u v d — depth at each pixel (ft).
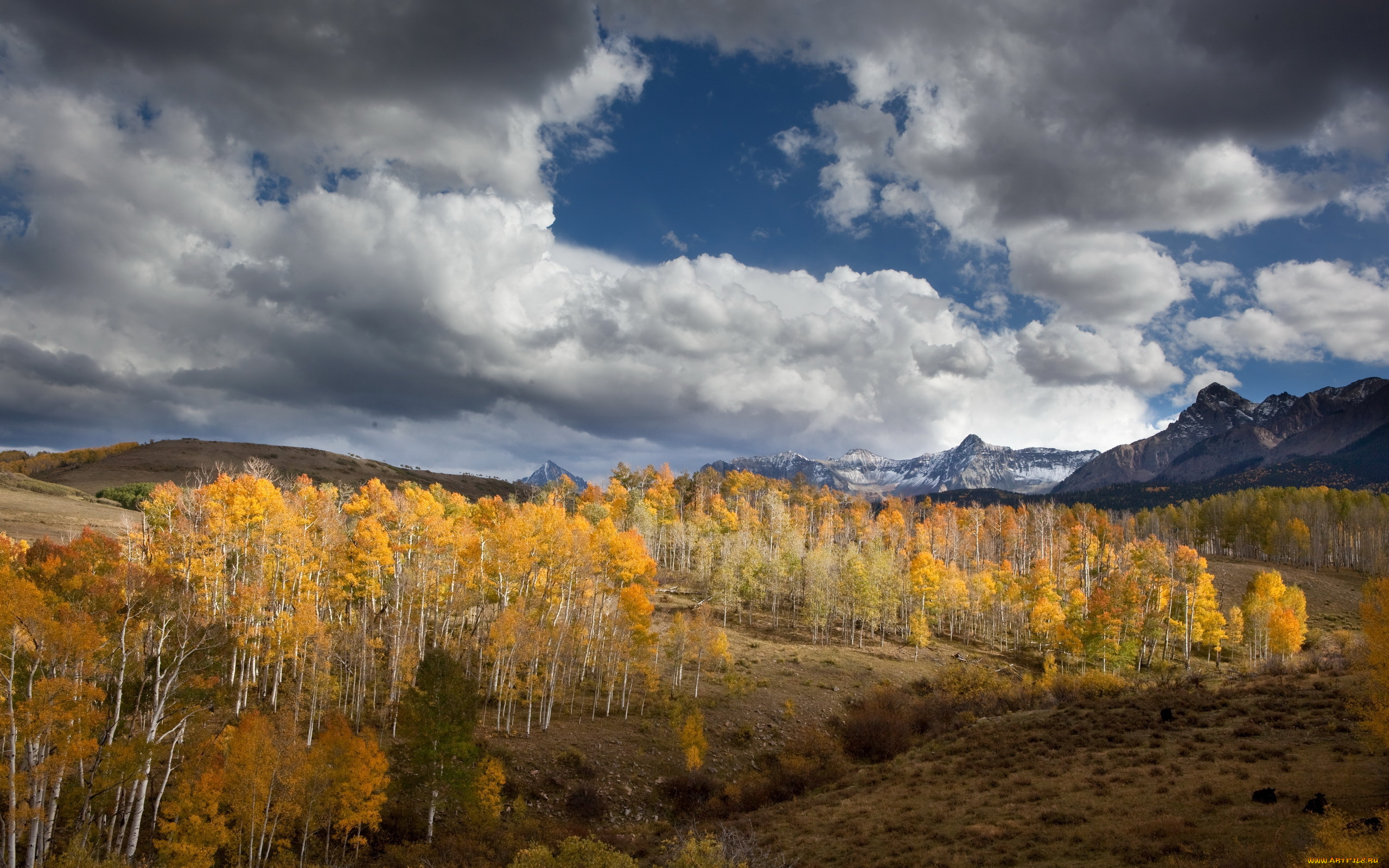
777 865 95.30
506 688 188.14
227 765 114.11
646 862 119.44
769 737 201.36
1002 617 348.59
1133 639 280.72
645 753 183.21
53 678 100.42
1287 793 89.51
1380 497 529.04
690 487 557.74
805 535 460.96
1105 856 79.82
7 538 239.09
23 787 92.53
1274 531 487.61
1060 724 159.94
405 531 242.37
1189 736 130.62
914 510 599.98
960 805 113.09
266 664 174.09
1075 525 447.01
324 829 133.18
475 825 134.41
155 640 122.93
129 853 105.29
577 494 524.93
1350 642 235.61
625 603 220.43
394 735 171.22
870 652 303.48
